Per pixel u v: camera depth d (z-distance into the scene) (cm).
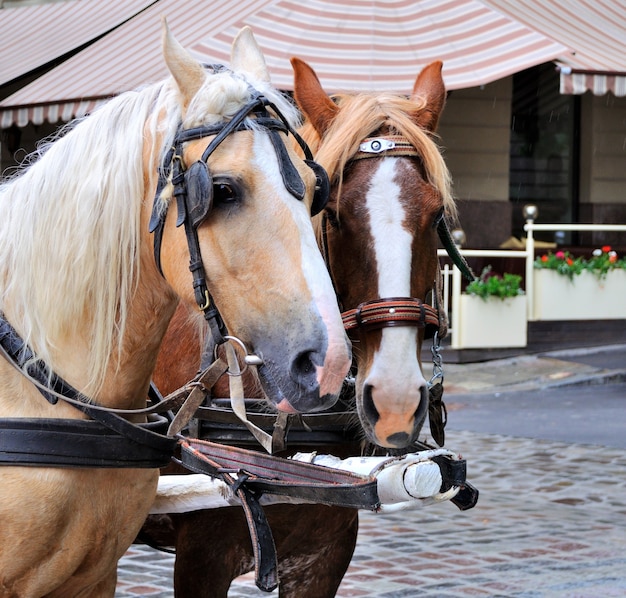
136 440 261
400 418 288
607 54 1170
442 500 289
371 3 1149
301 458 310
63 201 260
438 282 336
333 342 226
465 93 1533
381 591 530
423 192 311
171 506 308
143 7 1362
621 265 1388
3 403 261
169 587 540
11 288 267
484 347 1314
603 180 1638
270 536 281
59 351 262
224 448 305
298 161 246
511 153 1620
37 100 1105
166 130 251
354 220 309
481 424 1020
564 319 1371
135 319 263
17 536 251
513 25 1119
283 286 230
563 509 711
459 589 533
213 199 235
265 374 233
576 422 1033
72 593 272
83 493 258
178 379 354
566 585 540
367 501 268
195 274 240
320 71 1045
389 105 337
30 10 1602
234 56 277
